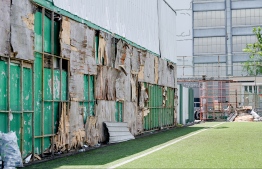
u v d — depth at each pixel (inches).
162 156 477.1
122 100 796.6
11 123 446.6
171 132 975.0
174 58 1312.7
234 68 2129.7
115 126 737.0
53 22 538.0
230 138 740.7
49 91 533.0
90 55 649.6
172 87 1246.3
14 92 453.7
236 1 2133.4
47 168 404.8
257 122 1460.4
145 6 1008.9
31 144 484.4
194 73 2144.4
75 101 597.9
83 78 627.5
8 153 406.6
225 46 2128.4
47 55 527.2
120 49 789.9
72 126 587.8
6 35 432.1
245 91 1927.9
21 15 457.7
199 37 2150.6
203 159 444.8
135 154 511.5
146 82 971.9
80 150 576.1
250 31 2126.0
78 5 616.4
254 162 420.8
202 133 896.3
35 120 497.0
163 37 1184.8
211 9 2140.7
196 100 1882.4
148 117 993.5
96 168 391.2
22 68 463.8
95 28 677.9
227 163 413.1
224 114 1649.9
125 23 850.1
